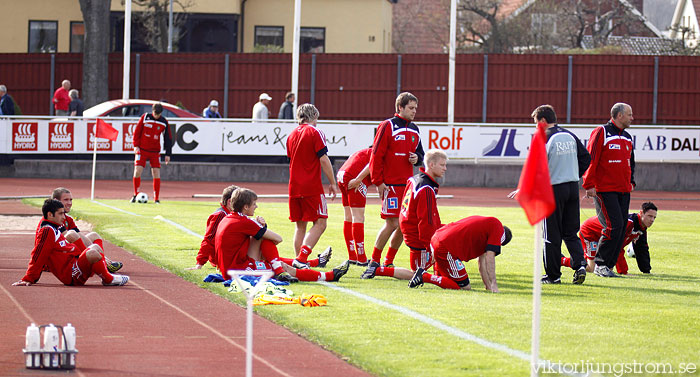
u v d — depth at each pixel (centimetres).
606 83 6950
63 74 7188
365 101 7006
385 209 2178
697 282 2195
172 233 2952
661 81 6938
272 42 9125
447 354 1358
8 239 2858
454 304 1784
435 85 6969
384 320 1612
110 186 5041
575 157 2141
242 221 2022
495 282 1977
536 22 10212
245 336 1512
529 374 1245
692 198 5234
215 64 7075
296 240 2258
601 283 2161
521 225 3494
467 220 1995
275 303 1778
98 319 1642
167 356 1369
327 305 1759
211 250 2198
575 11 10388
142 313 1702
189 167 5559
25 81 7169
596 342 1456
